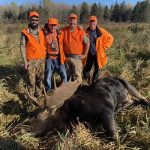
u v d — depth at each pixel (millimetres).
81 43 3453
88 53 3701
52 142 2510
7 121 2795
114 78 3125
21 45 3277
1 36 6910
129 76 4043
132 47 5902
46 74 3434
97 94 2824
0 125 2709
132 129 2662
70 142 2359
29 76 3338
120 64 4652
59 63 3465
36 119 2605
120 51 5520
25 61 3279
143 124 2715
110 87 2961
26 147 2430
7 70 4281
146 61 4820
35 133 2568
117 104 2990
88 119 2699
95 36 3678
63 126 2654
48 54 3428
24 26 9844
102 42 3674
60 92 2744
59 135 2502
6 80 3869
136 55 5348
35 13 3256
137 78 4012
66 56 3475
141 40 6668
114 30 8898
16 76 3951
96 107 2686
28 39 3268
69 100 2729
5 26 9875
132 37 7148
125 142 2506
